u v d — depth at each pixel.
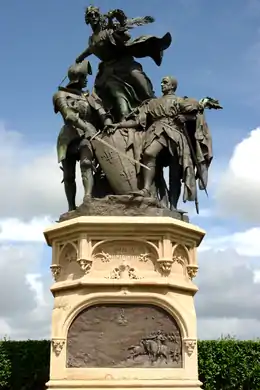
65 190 9.23
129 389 7.23
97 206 8.27
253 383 15.00
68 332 7.63
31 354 14.33
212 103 9.03
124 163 8.70
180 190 9.15
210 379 14.88
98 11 9.75
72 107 8.89
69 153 9.07
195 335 7.72
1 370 14.12
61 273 8.27
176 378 7.39
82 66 9.36
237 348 15.20
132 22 9.75
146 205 8.28
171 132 8.76
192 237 8.45
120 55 9.91
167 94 9.24
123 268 7.87
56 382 7.34
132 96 9.65
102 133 9.00
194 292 8.23
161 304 7.73
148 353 7.52
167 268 7.86
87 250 7.90
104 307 7.73
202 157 8.75
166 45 9.88
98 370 7.40
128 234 7.98
